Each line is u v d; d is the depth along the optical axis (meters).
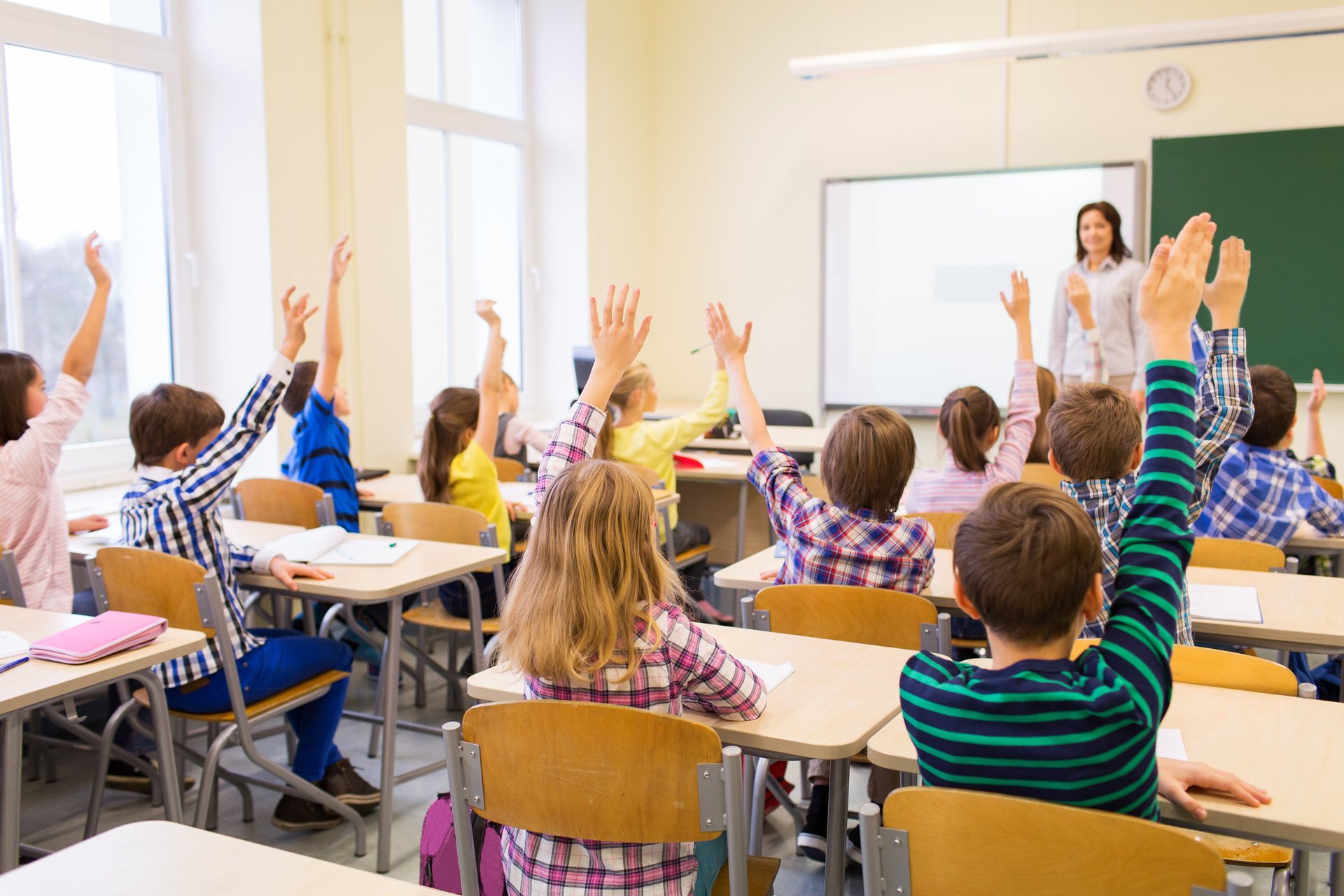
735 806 1.27
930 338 5.97
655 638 1.40
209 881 1.01
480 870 1.55
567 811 1.35
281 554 2.46
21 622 2.05
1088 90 5.54
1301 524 3.01
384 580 2.40
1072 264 5.63
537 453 4.81
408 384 4.71
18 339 3.62
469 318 5.72
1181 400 1.22
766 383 6.43
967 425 2.79
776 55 6.22
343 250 3.36
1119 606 1.18
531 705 1.34
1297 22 4.21
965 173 5.78
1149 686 1.12
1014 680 1.15
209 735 2.67
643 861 1.36
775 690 1.63
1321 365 5.22
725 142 6.40
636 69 6.37
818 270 6.23
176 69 4.07
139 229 4.01
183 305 4.15
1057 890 1.05
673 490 3.90
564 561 1.37
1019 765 1.13
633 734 1.30
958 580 1.24
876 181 5.99
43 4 3.65
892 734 1.47
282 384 2.56
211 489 2.37
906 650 1.83
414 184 5.32
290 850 2.47
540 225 6.09
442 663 3.87
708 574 4.93
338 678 2.52
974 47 4.66
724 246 6.46
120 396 3.99
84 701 3.27
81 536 3.04
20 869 1.03
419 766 2.94
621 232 6.30
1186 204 5.36
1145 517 1.21
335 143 4.31
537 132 6.03
